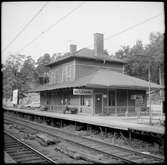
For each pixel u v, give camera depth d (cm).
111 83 2077
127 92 2334
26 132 1499
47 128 1756
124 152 942
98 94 2125
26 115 2770
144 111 2128
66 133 1448
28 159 802
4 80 5347
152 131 981
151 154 895
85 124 1538
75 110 2277
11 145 1053
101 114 2014
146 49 4725
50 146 1067
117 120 1513
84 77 2455
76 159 824
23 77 5503
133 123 1318
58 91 2795
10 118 2773
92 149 970
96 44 2811
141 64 4491
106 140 1230
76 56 2586
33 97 5319
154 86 2283
